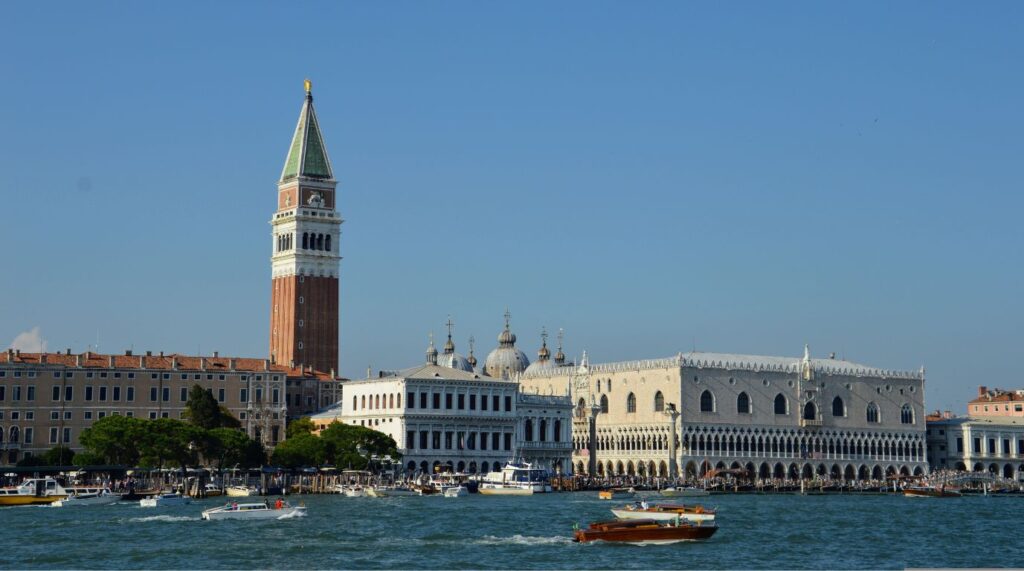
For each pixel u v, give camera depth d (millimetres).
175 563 131250
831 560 138875
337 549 142625
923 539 163875
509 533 161375
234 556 136625
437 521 179125
